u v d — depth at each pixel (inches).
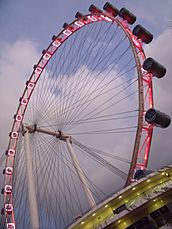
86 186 2174.0
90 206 2014.0
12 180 2694.4
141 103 2151.8
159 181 1774.1
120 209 1707.7
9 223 2522.1
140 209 1643.7
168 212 1657.2
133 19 2657.5
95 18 2807.6
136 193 1733.5
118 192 1733.5
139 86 2210.9
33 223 1908.2
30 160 2304.4
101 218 1696.6
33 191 2080.5
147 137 2185.0
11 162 2758.4
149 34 2544.3
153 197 1646.2
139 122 2096.5
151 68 2297.0
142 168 2103.8
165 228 1612.9
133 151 2060.8
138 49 2546.8
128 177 2011.6
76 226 1688.0
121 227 1626.5
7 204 2598.4
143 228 1628.9
